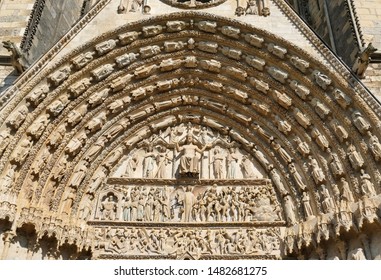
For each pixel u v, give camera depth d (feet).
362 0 63.62
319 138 53.31
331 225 47.85
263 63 57.98
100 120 57.52
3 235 45.78
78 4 75.10
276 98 57.62
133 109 60.80
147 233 53.52
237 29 58.39
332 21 64.54
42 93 51.98
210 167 59.72
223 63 60.80
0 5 64.03
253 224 53.93
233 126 61.98
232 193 56.59
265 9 59.41
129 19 58.95
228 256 51.52
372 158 48.14
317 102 54.08
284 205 54.65
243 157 60.34
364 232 45.73
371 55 55.57
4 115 48.75
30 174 50.47
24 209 47.96
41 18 60.64
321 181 51.70
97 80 57.16
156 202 55.93
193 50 61.31
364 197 46.32
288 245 50.47
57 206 51.67
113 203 55.88
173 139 61.72
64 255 50.01
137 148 61.26
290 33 57.00
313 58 54.03
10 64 55.62
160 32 59.88
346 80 51.60
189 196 56.29
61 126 54.39
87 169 56.29
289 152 56.80
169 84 61.67
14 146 49.32
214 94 62.28
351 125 50.70
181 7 60.85
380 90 52.34
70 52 54.39
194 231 53.67
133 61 59.41
